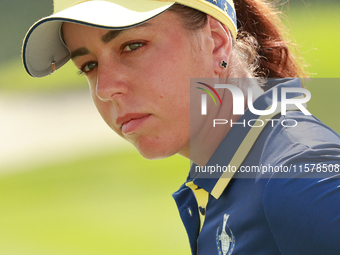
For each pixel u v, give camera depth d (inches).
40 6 5344.5
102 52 195.8
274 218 150.2
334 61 2160.4
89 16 185.6
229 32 217.9
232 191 184.4
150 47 192.4
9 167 2106.3
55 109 3043.8
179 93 195.5
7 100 3289.9
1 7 5315.0
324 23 2741.1
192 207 235.5
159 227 1117.1
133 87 193.5
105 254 1004.6
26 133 2682.1
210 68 206.7
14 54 4453.7
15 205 1515.7
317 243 139.1
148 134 198.7
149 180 1492.4
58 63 255.3
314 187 142.7
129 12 186.2
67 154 2169.0
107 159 1911.9
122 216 1214.3
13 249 1116.5
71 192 1545.3
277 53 273.6
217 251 186.4
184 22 197.2
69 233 1173.1
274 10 297.3
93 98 222.8
